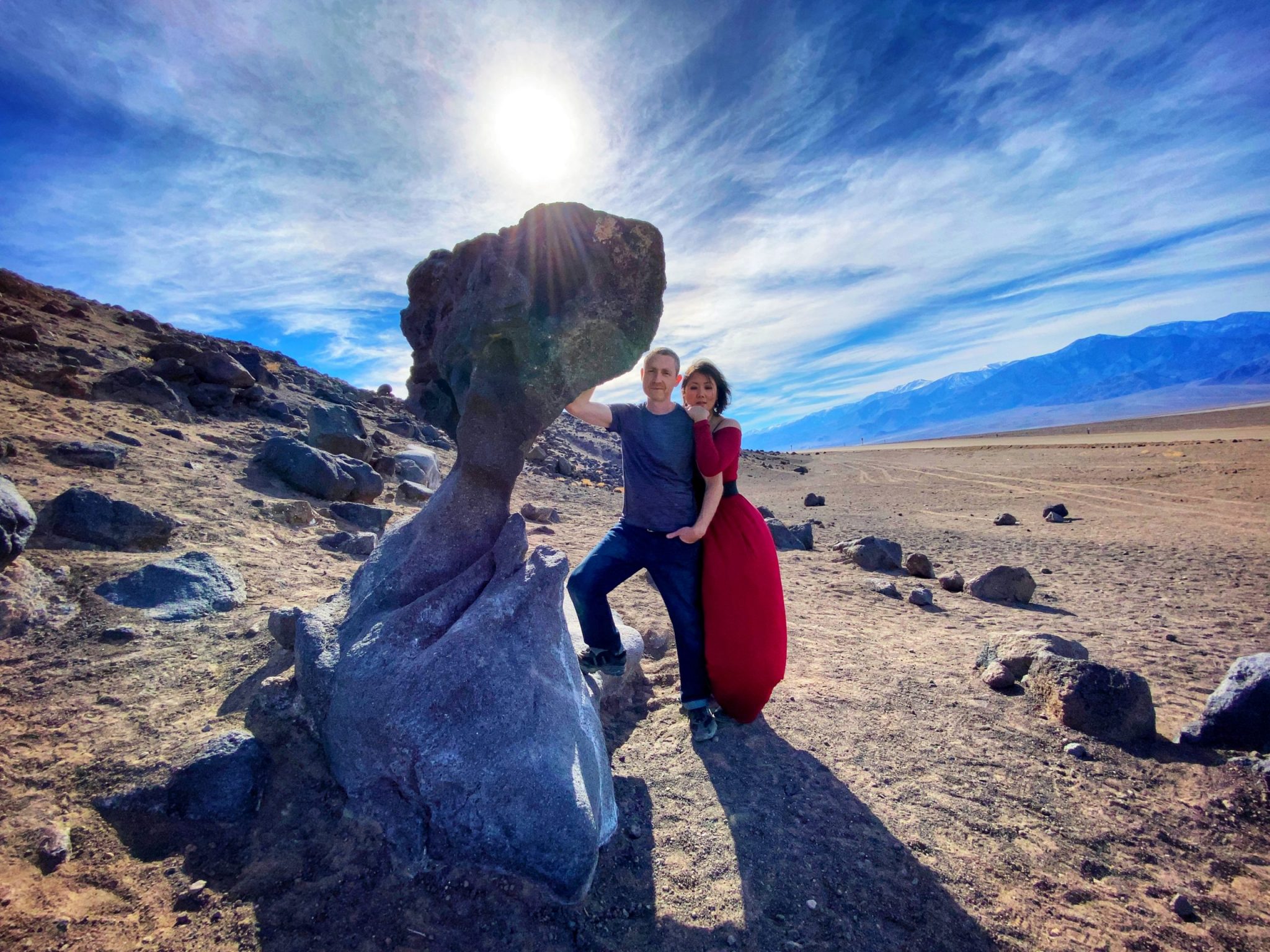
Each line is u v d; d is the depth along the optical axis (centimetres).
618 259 225
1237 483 1795
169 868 195
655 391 279
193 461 664
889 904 216
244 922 180
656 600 539
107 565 376
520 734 214
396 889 197
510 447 251
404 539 274
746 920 208
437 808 208
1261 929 208
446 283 258
